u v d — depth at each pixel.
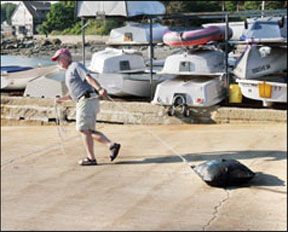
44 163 9.16
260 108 13.41
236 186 7.38
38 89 15.48
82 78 8.55
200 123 13.45
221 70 14.27
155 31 15.86
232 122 13.17
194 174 8.09
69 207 6.82
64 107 14.70
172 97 13.61
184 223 6.19
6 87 17.02
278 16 14.40
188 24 17.27
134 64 16.02
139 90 15.16
